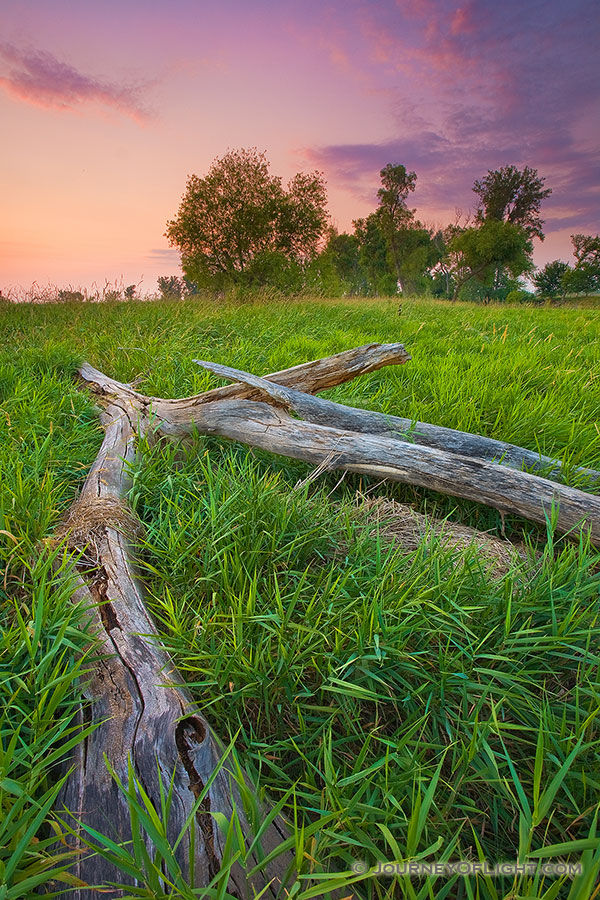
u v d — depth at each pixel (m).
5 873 1.09
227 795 1.36
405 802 1.44
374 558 2.32
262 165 22.38
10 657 1.68
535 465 3.08
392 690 1.80
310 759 1.60
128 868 1.10
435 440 3.26
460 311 12.42
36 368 4.89
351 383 4.69
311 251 23.84
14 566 2.18
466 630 1.82
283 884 1.12
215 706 1.74
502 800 1.51
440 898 1.19
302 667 1.73
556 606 2.01
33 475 2.80
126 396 4.13
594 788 1.46
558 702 1.70
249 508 2.44
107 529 2.39
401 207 49.41
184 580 2.20
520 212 51.81
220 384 4.61
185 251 23.84
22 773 1.46
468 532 2.73
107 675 1.68
